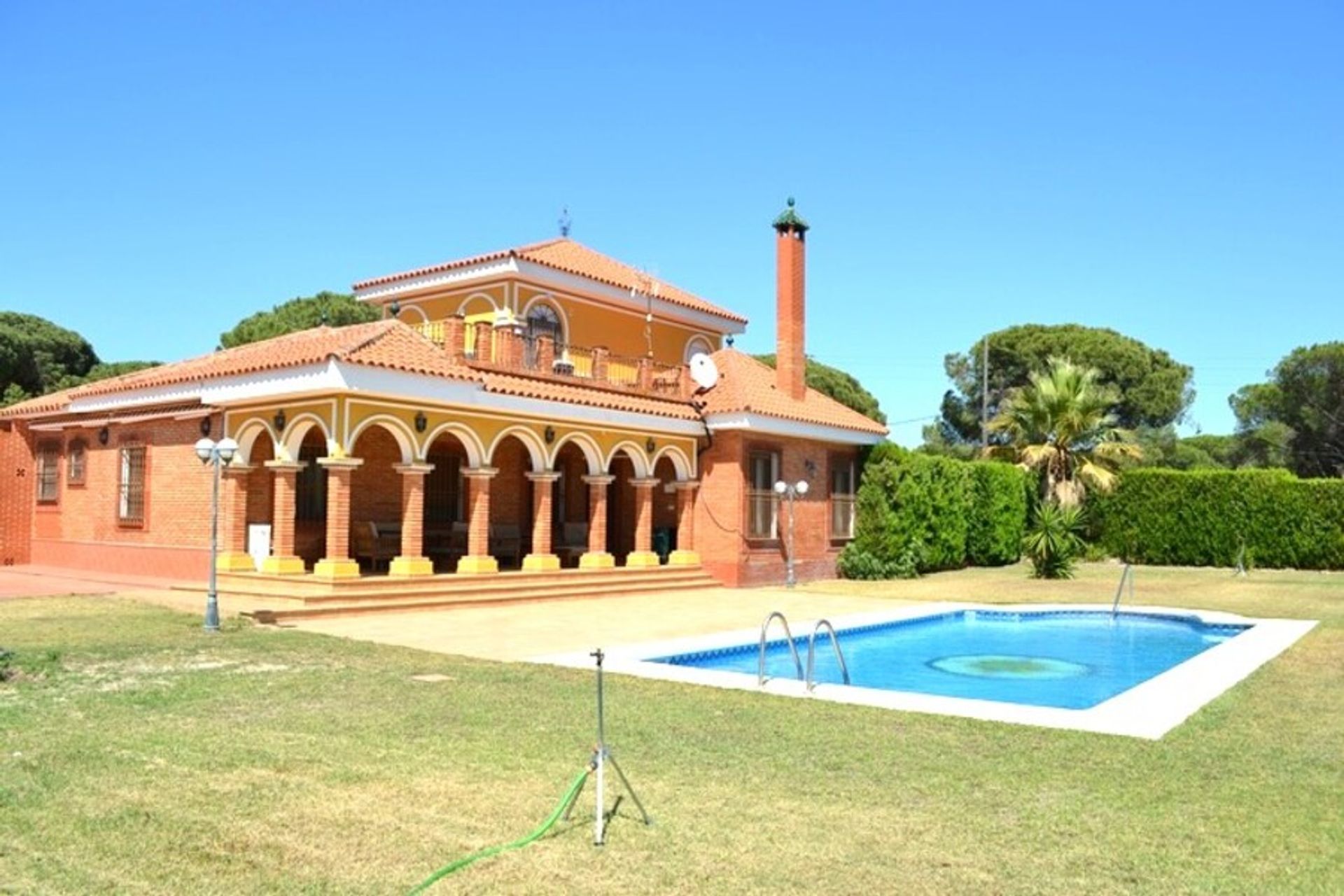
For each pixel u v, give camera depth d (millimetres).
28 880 5500
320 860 5859
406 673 12227
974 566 36219
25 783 7230
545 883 5559
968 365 62500
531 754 8312
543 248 30016
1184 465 55875
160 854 5918
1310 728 9625
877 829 6520
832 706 10492
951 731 9336
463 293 28438
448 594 20656
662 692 11156
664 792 7270
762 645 11891
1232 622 19297
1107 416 42375
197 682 11312
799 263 31594
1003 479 36312
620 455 30953
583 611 20734
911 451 32875
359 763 7938
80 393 26406
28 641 13859
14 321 55656
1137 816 6824
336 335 23156
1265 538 34906
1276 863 5957
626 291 30141
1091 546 37875
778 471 29609
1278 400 56906
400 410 20891
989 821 6699
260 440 23000
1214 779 7762
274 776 7531
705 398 29359
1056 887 5578
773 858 5980
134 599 19094
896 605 23016
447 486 26438
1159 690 11633
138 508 24156
